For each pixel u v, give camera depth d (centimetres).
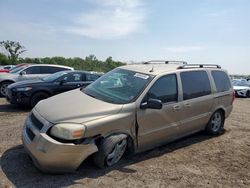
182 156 501
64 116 386
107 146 404
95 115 399
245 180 417
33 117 424
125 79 503
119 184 379
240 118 875
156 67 548
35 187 356
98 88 509
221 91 637
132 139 444
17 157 447
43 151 362
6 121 686
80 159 378
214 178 419
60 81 898
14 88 832
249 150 553
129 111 432
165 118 490
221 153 528
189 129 558
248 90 1897
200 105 570
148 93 464
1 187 351
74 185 367
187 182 400
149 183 388
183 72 547
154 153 506
